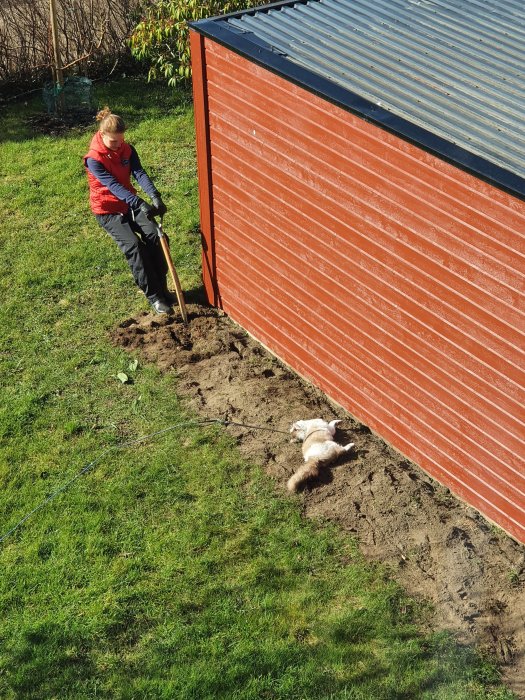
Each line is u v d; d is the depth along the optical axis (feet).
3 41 40.50
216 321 26.37
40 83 41.65
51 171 34.40
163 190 32.91
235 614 17.04
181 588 17.62
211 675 15.80
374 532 18.80
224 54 21.83
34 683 15.80
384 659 16.11
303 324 23.13
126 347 24.98
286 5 24.25
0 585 17.67
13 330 25.61
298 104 20.02
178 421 22.24
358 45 21.30
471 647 16.30
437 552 18.29
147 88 41.78
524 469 17.81
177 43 39.34
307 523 19.17
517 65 20.06
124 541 18.72
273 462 20.84
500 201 15.85
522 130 17.25
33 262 28.73
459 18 22.99
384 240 19.11
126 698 15.47
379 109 17.95
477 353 17.84
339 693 15.49
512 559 18.24
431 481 20.59
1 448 21.30
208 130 23.82
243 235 24.20
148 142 36.60
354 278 20.51
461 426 19.06
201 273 28.48
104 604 17.24
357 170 19.04
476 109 18.07
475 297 17.31
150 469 20.65
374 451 21.13
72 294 27.27
